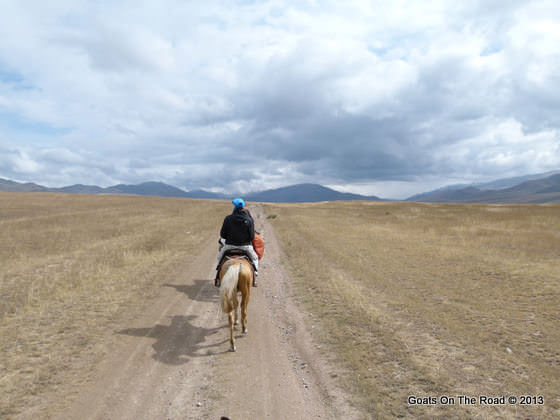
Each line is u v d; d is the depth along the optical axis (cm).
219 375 549
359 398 474
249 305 909
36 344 638
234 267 643
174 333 718
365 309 823
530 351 592
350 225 2848
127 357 604
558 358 564
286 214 4328
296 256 1539
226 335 713
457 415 427
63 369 554
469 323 729
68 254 1495
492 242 1789
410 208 5225
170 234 2216
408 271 1213
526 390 478
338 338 675
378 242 1880
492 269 1195
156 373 554
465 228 2425
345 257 1470
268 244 1930
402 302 878
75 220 2927
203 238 2100
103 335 691
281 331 732
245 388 511
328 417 438
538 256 1389
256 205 7456
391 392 484
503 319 743
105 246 1714
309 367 571
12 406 452
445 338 657
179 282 1121
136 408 461
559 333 659
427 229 2481
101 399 478
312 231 2411
